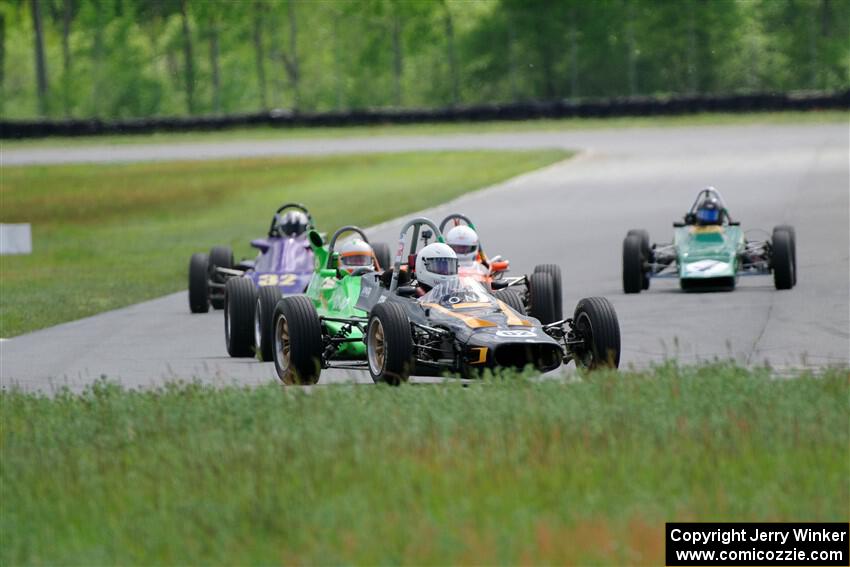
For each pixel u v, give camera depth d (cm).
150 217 16125
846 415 3525
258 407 3959
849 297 6981
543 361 4441
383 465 3116
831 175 15275
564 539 2539
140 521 2797
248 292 5959
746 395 3816
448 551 2470
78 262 11944
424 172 19712
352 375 5141
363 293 5209
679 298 7288
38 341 6944
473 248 5306
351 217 13950
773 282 7794
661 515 2700
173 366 5784
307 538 2600
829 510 2700
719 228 7694
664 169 17538
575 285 8156
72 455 3481
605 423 3444
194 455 3347
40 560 2616
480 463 3089
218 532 2669
